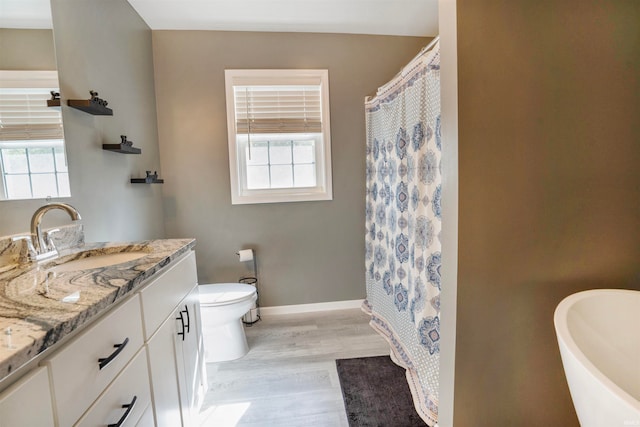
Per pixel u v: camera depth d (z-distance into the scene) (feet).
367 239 7.84
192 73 7.21
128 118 5.87
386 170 6.81
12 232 3.33
